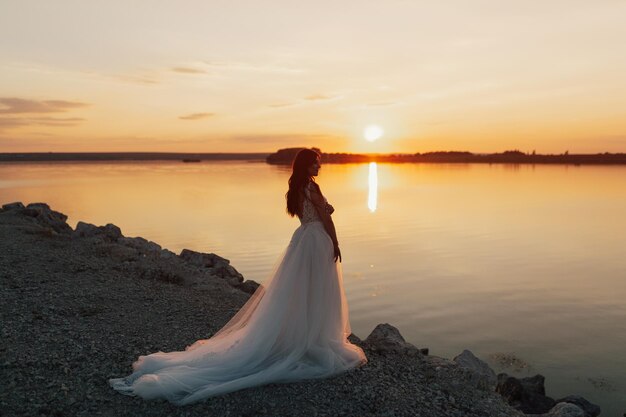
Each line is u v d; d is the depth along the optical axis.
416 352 7.02
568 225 37.34
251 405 4.93
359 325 14.01
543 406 8.06
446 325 14.18
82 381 5.34
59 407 4.74
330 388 5.41
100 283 9.55
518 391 8.23
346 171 192.62
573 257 24.81
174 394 5.01
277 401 5.03
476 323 14.39
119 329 7.14
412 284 18.81
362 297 16.94
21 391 5.00
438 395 5.69
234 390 5.14
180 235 29.23
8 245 12.23
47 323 7.11
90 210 42.09
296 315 5.67
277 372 5.35
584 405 8.30
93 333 6.87
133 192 64.50
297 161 5.93
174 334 7.11
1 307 7.63
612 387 10.31
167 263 12.24
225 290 10.05
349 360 5.95
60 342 6.42
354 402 5.18
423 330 13.76
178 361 5.53
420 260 23.56
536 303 16.53
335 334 5.97
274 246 25.67
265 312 5.66
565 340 13.09
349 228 34.78
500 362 11.61
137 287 9.52
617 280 19.88
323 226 5.94
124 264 11.25
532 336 13.38
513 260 23.83
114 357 6.07
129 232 30.17
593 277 20.42
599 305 16.41
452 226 36.16
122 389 5.13
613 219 41.22
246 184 87.31
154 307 8.37
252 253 23.77
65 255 11.67
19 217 17.34
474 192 73.12
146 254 13.32
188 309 8.41
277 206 47.62
